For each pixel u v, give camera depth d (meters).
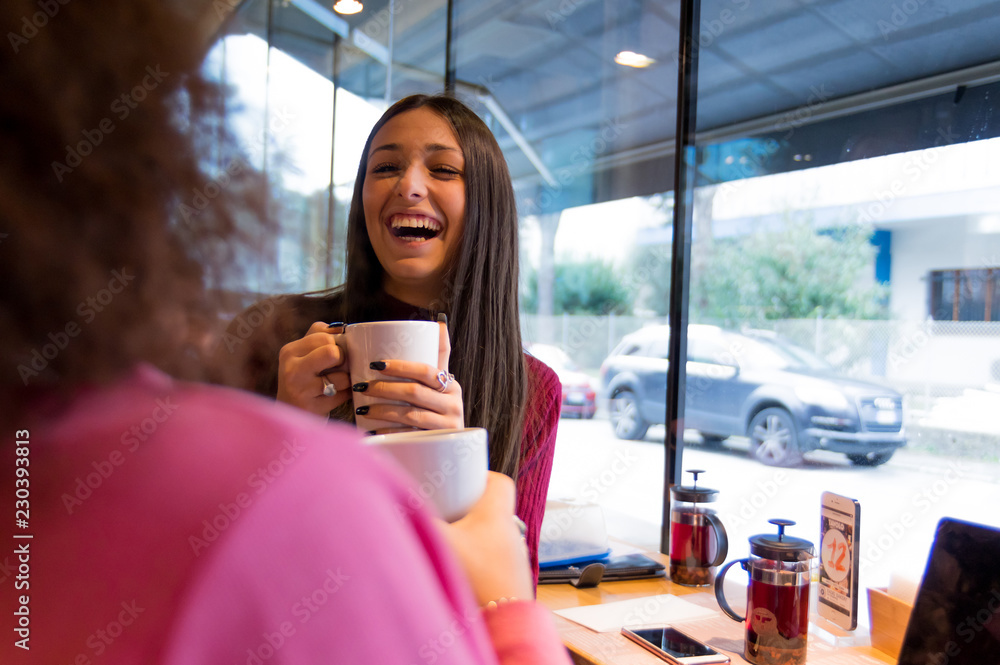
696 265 3.31
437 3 4.28
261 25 3.84
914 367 4.54
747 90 3.52
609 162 3.89
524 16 3.90
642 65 3.48
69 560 0.21
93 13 0.22
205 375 0.26
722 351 4.88
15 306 0.21
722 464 4.52
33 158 0.21
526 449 1.20
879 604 1.25
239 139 0.26
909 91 3.10
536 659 0.39
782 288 5.36
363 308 1.20
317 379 0.75
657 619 1.40
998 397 4.06
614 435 5.05
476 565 0.44
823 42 3.35
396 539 0.26
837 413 4.56
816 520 3.51
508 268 1.18
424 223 1.11
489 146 1.16
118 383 0.23
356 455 0.26
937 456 4.32
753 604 1.18
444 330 0.78
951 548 1.07
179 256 0.24
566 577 1.65
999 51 2.78
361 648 0.23
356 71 4.32
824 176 4.46
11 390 0.22
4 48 0.21
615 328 5.86
